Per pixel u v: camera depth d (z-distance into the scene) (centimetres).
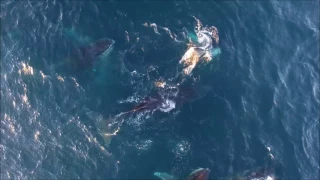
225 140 2825
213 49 3080
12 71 2800
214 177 2716
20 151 2638
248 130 2898
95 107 2797
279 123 2989
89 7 3062
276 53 3247
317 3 3588
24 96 2756
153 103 2811
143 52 2977
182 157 2741
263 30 3297
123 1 3120
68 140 2702
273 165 2838
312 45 3381
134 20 3064
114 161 2689
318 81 3256
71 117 2753
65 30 2970
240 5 3328
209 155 2767
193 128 2819
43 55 2881
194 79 2958
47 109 2750
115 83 2875
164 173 2698
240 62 3108
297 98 3133
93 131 2736
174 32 3064
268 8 3416
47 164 2633
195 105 2883
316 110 3138
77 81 2848
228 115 2897
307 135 3019
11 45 2873
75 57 2906
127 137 2742
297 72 3231
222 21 3206
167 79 2911
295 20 3441
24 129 2692
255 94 3033
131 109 2775
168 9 3144
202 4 3225
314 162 2947
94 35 2991
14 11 2969
